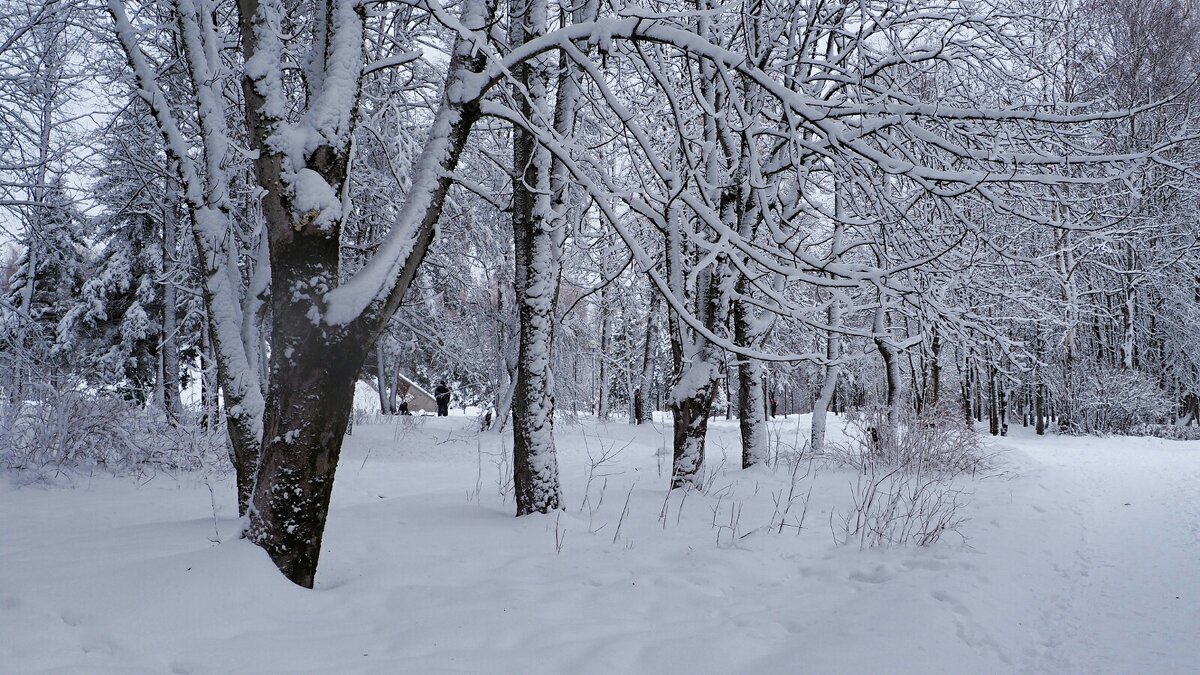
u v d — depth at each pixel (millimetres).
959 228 8711
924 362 17594
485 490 10852
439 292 20031
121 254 24719
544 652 4062
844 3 11008
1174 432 28797
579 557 6387
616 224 5617
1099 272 25438
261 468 5051
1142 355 33594
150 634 3973
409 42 10453
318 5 5523
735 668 3982
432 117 12383
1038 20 10070
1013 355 10891
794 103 5539
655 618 4883
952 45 9719
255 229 9383
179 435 12953
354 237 14938
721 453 19328
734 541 7008
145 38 9688
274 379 5008
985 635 4676
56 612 4074
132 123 10234
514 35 8641
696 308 10508
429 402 43844
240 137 9539
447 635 4301
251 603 4457
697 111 10688
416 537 6875
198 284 15656
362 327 5047
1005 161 6215
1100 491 11820
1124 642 4758
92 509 8867
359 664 3809
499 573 5812
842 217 6527
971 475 12703
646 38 5332
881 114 6996
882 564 6344
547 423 8273
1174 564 6871
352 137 5312
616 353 32750
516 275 8594
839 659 4008
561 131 8664
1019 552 6992
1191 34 18203
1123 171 6227
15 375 13227
